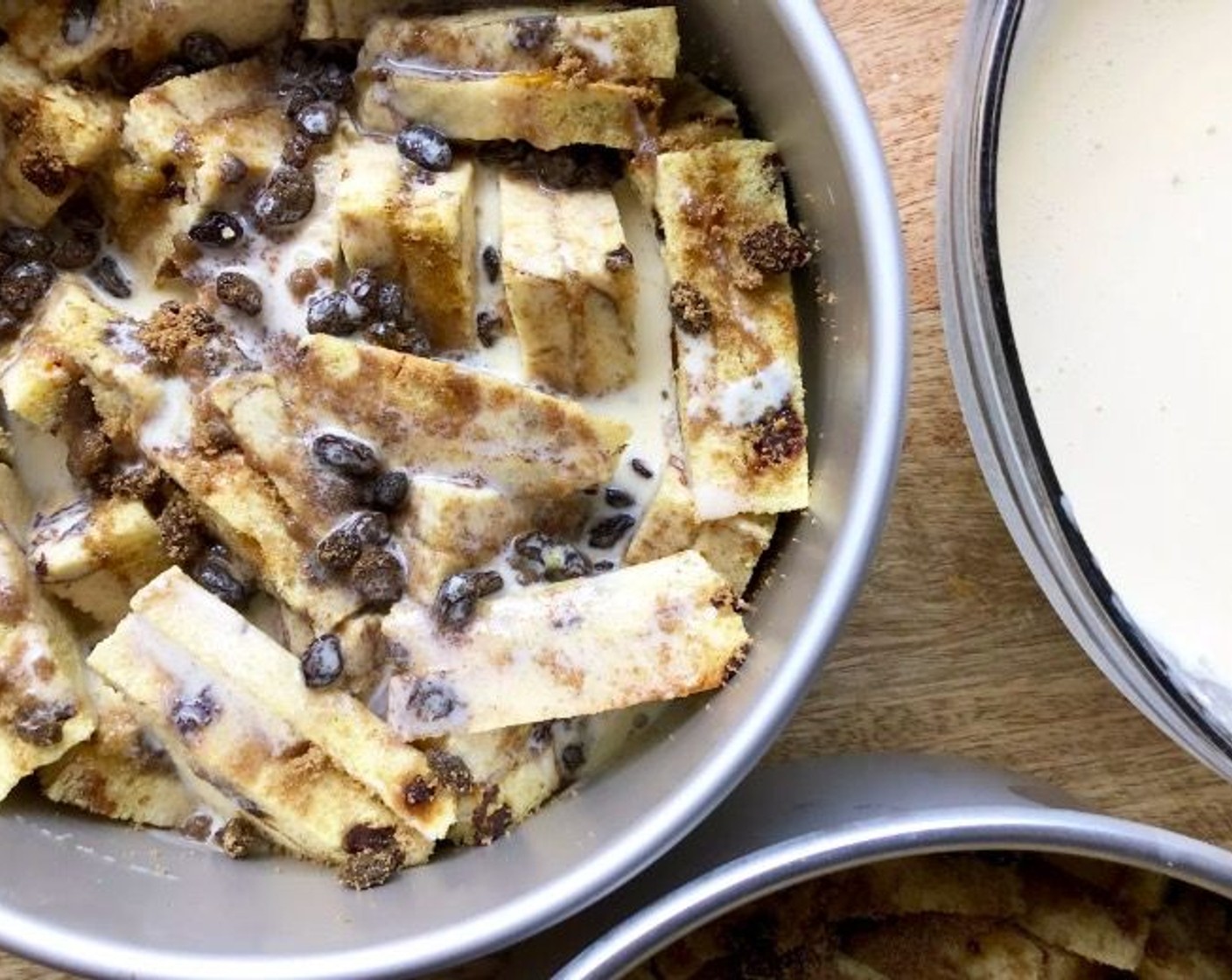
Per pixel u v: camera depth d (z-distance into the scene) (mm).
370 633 437
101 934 414
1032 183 452
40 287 455
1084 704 471
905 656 472
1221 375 451
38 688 440
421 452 438
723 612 431
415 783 431
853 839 403
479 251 450
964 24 451
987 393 428
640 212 453
